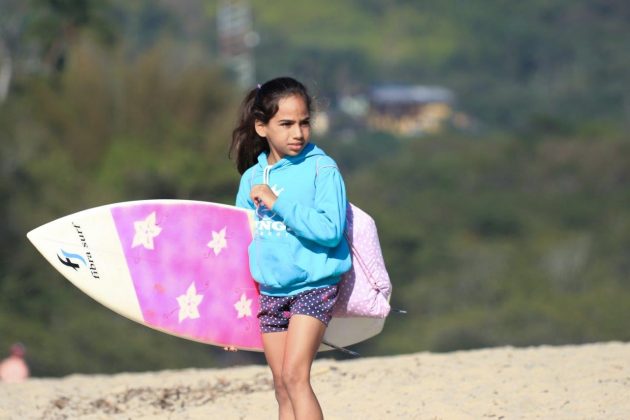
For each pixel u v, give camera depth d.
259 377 26.27
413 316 147.62
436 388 22.89
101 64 132.75
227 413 22.11
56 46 139.75
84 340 94.62
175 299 17.05
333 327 16.83
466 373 24.33
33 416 23.00
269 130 15.66
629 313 133.12
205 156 127.50
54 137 126.81
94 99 127.94
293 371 15.20
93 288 16.91
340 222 15.25
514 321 131.50
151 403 23.92
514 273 155.75
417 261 162.25
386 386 23.58
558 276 156.38
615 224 196.38
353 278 16.06
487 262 159.75
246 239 16.94
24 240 103.50
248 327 17.11
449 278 155.25
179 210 17.05
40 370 91.19
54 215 110.06
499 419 19.69
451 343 129.00
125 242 16.97
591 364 24.42
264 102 15.57
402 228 168.00
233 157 17.17
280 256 15.52
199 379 26.66
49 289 100.88
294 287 15.55
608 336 128.88
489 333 129.50
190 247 17.06
